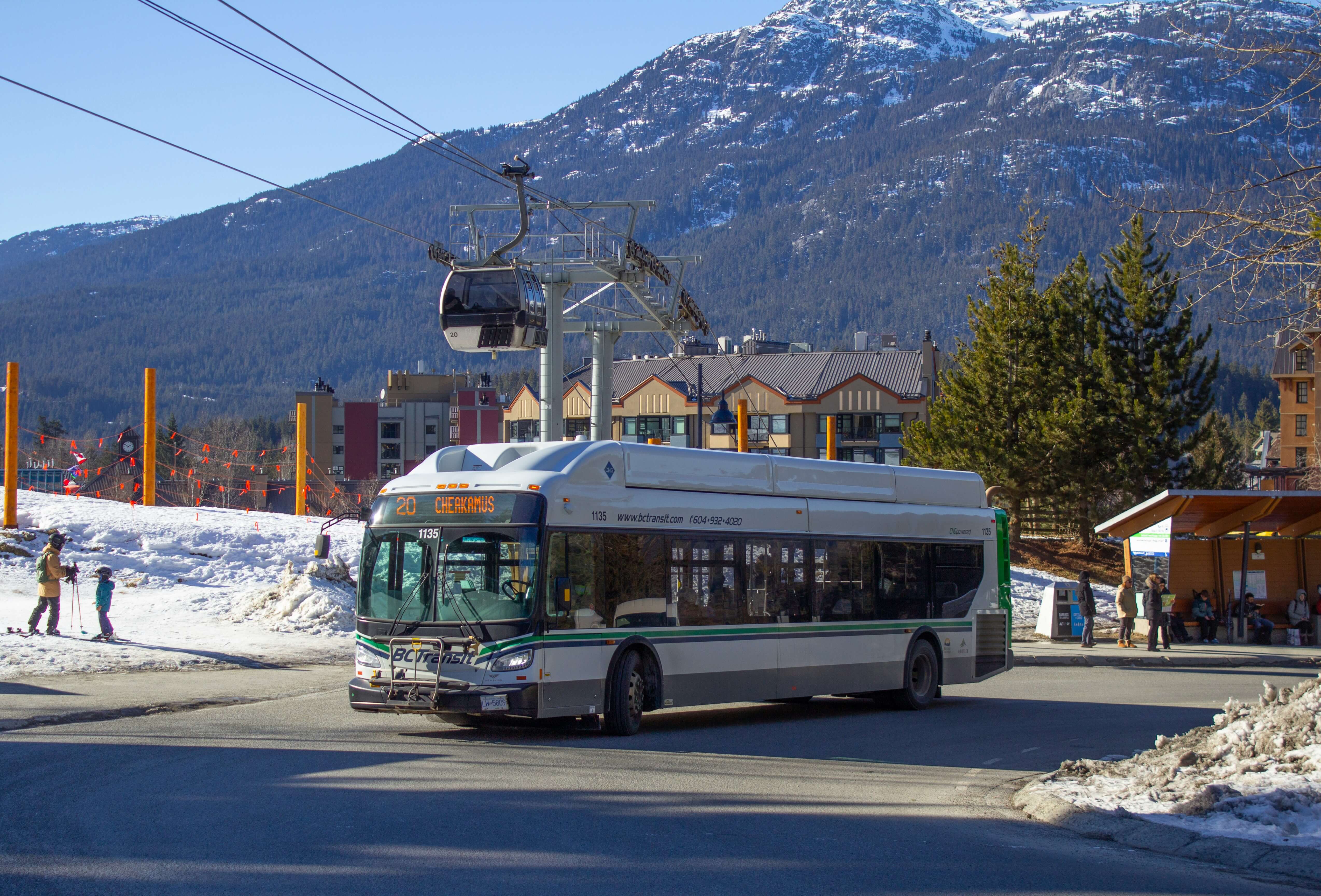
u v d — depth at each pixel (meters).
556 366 33.78
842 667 17.06
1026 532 50.78
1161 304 47.00
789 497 16.83
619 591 14.04
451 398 133.38
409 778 10.43
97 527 31.94
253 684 17.27
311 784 10.00
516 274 29.80
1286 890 7.62
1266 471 75.00
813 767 12.24
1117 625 36.34
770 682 15.95
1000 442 48.31
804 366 94.50
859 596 17.62
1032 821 9.89
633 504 14.41
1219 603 33.22
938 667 18.88
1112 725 16.39
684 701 14.77
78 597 25.25
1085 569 46.31
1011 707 18.75
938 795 10.94
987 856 8.40
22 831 8.09
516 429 105.81
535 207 31.28
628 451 14.54
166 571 29.19
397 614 13.31
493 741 13.18
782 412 90.06
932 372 90.69
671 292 37.09
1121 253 48.66
